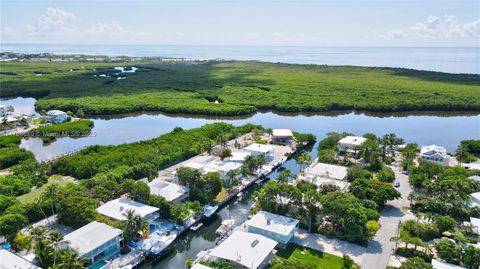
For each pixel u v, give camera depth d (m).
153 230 100.12
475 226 94.19
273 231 92.94
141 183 107.88
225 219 111.56
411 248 89.75
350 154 155.88
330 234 97.31
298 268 73.75
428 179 123.19
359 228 93.31
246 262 80.19
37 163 136.38
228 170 131.50
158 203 104.81
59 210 99.62
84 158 142.25
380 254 89.19
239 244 86.50
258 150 155.50
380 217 107.19
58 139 195.88
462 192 108.12
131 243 92.94
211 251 89.12
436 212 106.69
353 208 95.88
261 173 141.62
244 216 113.31
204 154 162.25
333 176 130.12
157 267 90.06
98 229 89.56
